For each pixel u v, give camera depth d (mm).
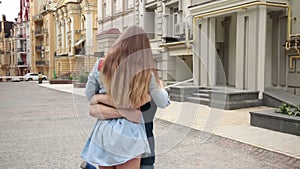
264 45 10016
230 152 4633
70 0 32188
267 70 10734
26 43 49781
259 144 5109
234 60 12203
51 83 26641
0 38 53625
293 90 10023
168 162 4141
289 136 5680
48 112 9281
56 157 4477
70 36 33250
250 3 9898
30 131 6414
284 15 10281
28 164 4176
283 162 4188
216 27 12602
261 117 6441
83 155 2061
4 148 5023
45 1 45344
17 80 39781
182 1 12336
